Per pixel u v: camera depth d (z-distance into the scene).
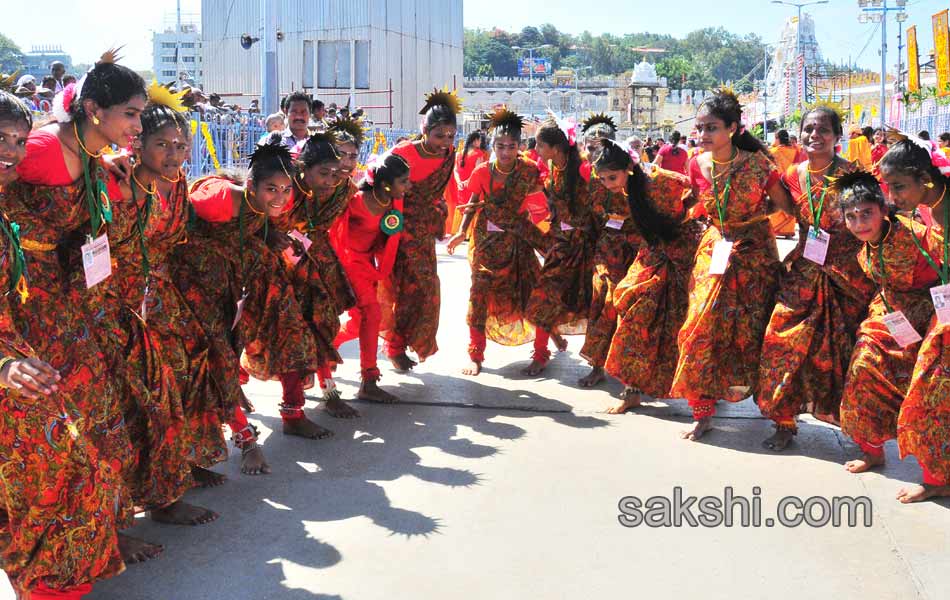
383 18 26.31
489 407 5.25
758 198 4.52
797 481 4.12
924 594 3.09
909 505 3.84
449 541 3.47
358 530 3.56
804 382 4.40
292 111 6.24
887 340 4.09
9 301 2.81
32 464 2.68
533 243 5.91
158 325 3.63
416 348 5.55
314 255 4.81
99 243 3.02
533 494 3.93
